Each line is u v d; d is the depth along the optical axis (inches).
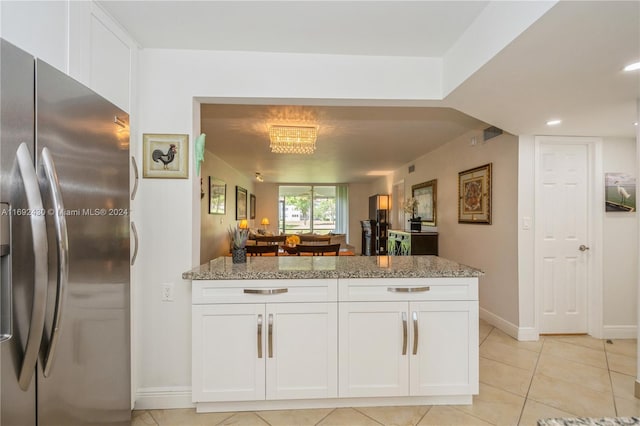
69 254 46.4
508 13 58.1
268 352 74.9
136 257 76.6
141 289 79.9
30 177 39.1
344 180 367.2
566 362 104.4
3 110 36.8
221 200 235.8
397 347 76.9
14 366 38.4
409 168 244.4
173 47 81.2
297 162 245.0
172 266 80.7
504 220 131.7
